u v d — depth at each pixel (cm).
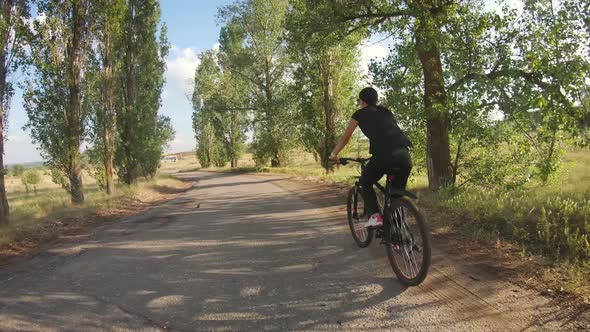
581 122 794
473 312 337
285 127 3819
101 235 844
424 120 1043
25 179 3822
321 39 1309
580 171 1105
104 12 1673
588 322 304
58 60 1517
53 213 1185
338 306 368
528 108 822
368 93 474
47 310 395
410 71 1041
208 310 377
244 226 827
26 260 640
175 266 541
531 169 956
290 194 1459
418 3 971
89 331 342
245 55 3691
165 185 2736
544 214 526
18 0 1154
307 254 556
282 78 3722
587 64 749
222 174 4659
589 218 519
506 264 446
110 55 1994
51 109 1535
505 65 883
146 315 372
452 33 927
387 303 367
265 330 329
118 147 2498
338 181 1783
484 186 1015
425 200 905
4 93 1088
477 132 949
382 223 458
